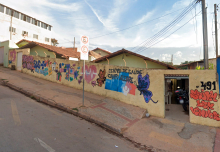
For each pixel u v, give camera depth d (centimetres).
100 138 410
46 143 335
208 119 525
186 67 2434
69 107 602
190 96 555
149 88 639
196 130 491
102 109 621
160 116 607
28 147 309
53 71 1112
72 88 960
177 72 582
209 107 524
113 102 721
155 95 622
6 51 1611
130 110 635
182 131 485
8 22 2712
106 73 812
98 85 845
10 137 339
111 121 523
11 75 1156
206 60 756
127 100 714
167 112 678
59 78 1069
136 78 684
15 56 1477
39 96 702
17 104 584
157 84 619
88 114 553
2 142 315
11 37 2741
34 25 3269
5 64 1606
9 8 2734
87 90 898
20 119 445
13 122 418
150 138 441
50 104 647
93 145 363
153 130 491
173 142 421
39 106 601
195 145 407
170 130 492
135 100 684
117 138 429
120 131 466
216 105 516
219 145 407
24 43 1931
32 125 417
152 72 633
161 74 610
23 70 1362
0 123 401
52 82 1089
